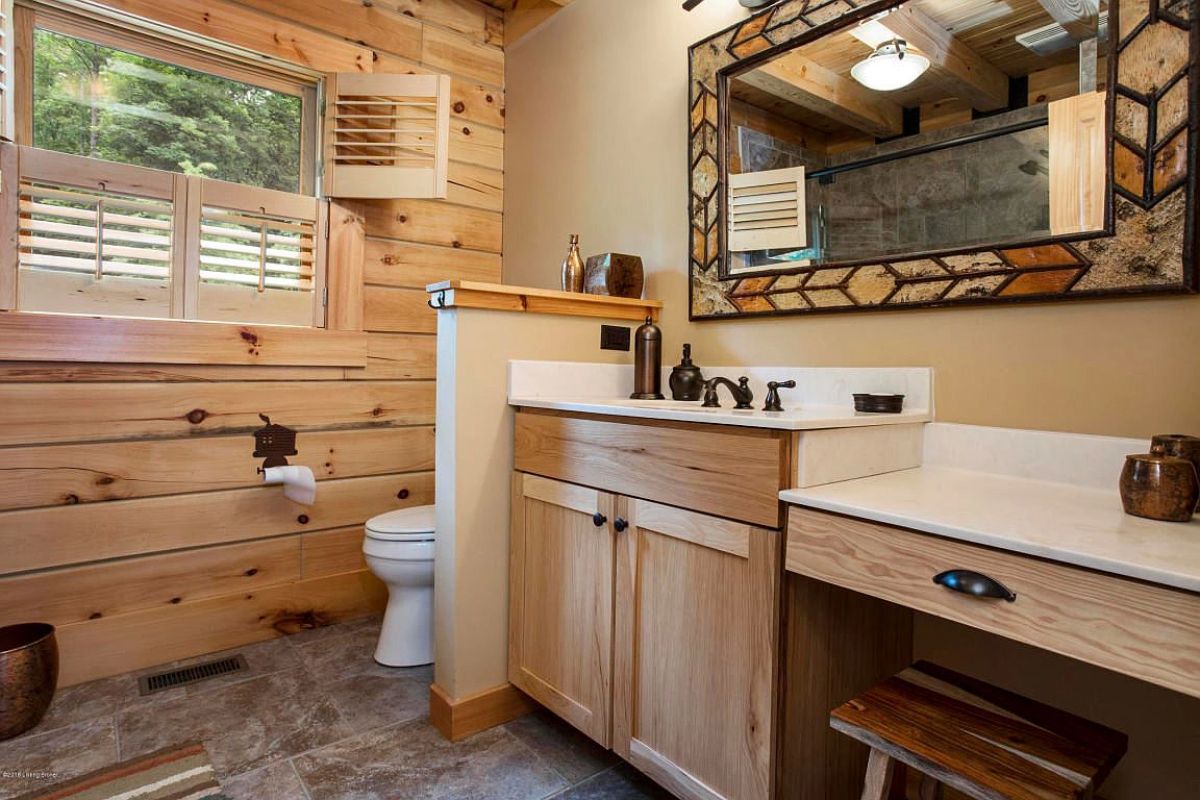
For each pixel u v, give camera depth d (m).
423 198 2.56
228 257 2.33
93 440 2.09
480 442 1.83
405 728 1.84
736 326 2.02
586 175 2.57
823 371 1.78
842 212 1.72
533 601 1.81
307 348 2.47
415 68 2.77
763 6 1.89
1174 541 0.92
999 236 1.43
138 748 1.71
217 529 2.32
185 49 2.31
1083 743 1.02
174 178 2.21
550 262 2.75
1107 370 1.30
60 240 2.03
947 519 1.03
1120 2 1.26
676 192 2.20
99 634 2.10
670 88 2.23
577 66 2.62
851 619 1.38
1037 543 0.90
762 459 1.23
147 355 2.15
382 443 2.69
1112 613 0.84
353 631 2.51
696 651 1.35
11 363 1.96
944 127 1.52
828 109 1.74
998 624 0.94
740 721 1.27
